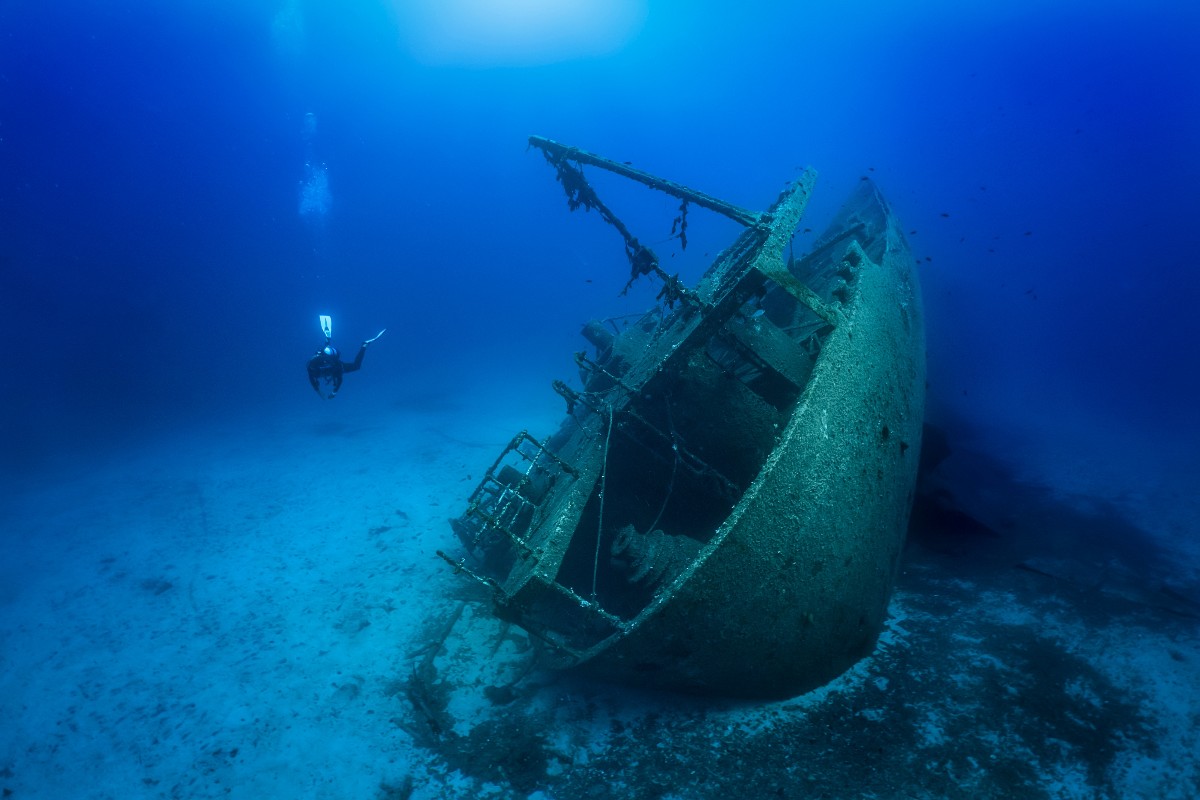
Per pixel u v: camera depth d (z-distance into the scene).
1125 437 10.10
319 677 5.46
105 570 8.10
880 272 6.27
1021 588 5.56
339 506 9.68
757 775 3.89
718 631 3.85
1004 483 8.41
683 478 5.27
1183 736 3.77
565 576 5.70
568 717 4.62
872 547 4.49
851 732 4.11
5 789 4.53
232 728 4.91
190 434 16.50
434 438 13.43
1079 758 3.72
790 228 5.41
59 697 5.53
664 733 4.33
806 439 3.95
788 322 7.73
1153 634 4.75
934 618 5.24
